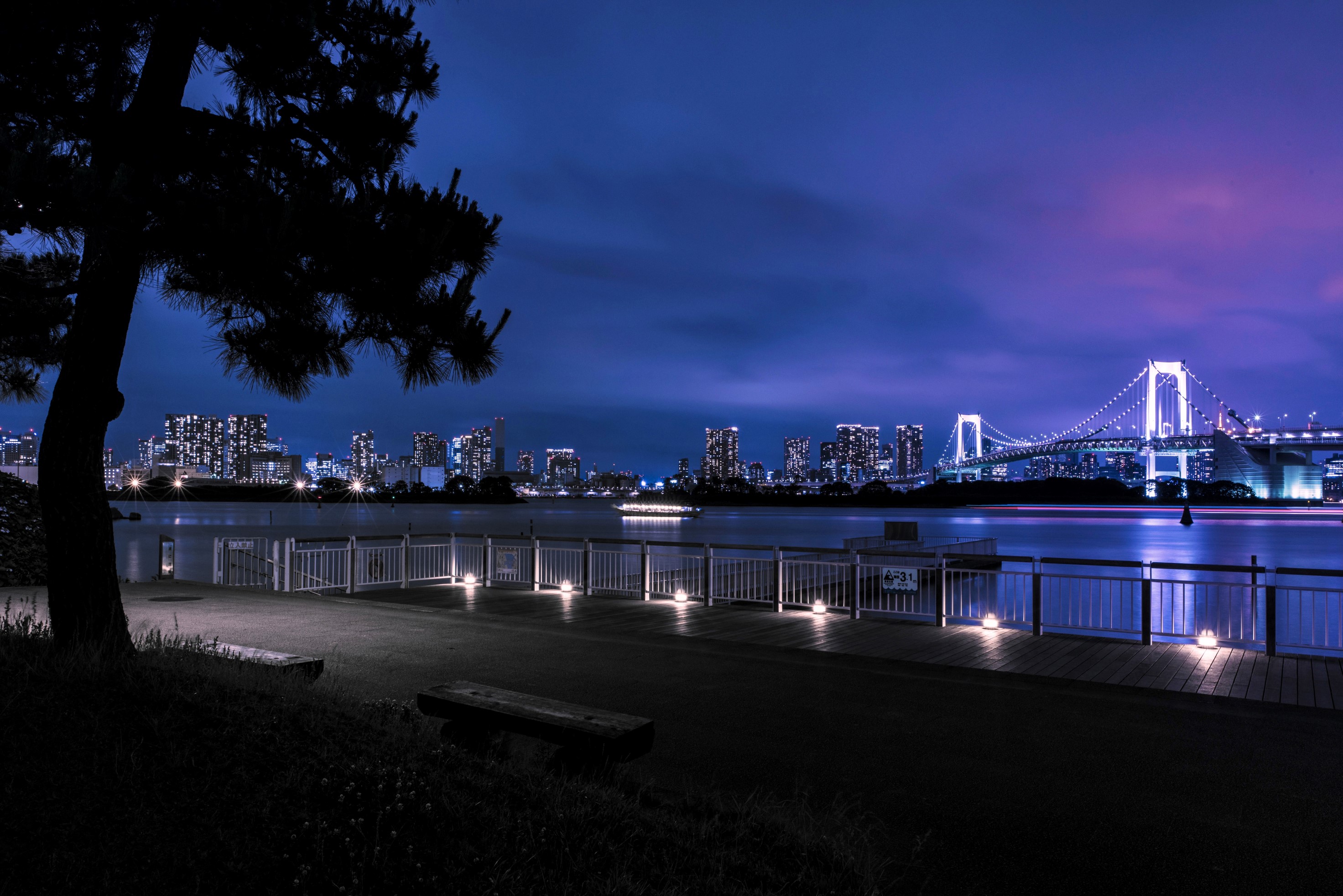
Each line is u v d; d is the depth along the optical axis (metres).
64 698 4.86
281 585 16.83
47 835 3.53
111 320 6.33
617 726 4.88
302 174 6.11
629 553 15.13
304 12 5.86
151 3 5.39
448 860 3.74
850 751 6.12
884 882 4.09
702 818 4.60
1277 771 5.72
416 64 6.88
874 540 22.98
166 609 12.48
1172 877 4.20
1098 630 11.09
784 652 9.69
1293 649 11.90
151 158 5.18
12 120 5.35
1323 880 4.17
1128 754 6.07
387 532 60.59
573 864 3.78
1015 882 4.14
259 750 4.53
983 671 8.76
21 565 15.13
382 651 9.56
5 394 8.27
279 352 6.75
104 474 6.47
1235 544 53.25
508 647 9.88
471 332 6.02
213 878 3.44
